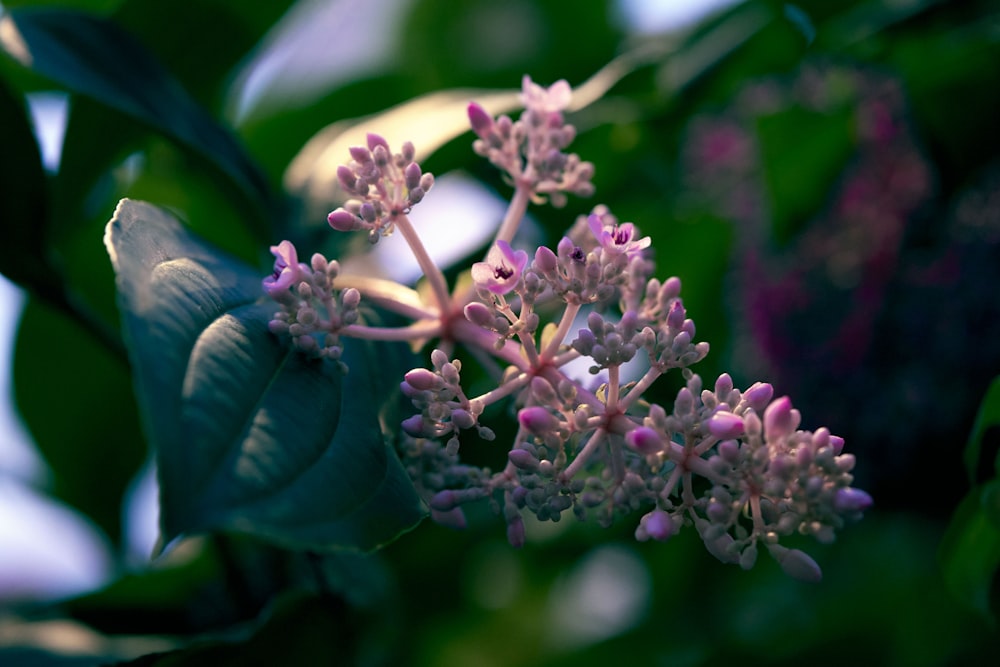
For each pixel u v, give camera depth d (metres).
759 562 0.94
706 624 0.93
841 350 0.74
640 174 0.87
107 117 0.67
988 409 0.58
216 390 0.50
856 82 0.83
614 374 0.52
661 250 0.90
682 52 0.81
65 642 0.64
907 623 0.80
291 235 0.64
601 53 0.98
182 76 0.73
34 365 0.76
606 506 0.53
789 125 0.84
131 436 0.78
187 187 0.81
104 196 0.77
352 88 0.94
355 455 0.51
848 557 0.90
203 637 0.61
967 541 0.60
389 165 0.54
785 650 0.84
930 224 0.76
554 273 0.53
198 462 0.48
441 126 0.64
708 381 0.84
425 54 0.98
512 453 0.52
